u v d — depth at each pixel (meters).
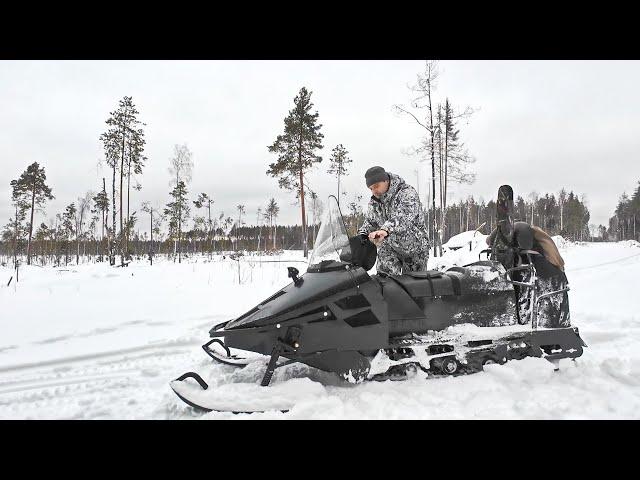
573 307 6.04
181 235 34.34
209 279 11.18
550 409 2.58
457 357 3.05
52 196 38.59
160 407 2.94
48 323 5.95
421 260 3.93
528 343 3.23
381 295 3.06
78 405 3.06
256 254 31.80
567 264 11.82
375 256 3.65
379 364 2.97
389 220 3.84
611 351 3.96
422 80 18.72
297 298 2.99
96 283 10.69
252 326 2.89
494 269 3.45
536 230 3.57
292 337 2.89
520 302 3.50
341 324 2.97
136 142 28.11
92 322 5.99
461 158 20.34
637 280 7.53
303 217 27.45
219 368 3.75
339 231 3.36
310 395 2.73
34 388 3.46
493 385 2.91
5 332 5.42
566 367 3.21
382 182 3.94
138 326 5.82
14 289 9.63
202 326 5.71
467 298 3.29
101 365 4.09
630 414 2.52
